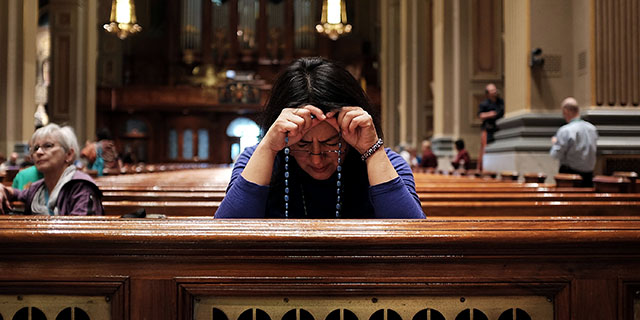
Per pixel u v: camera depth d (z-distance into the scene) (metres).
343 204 1.44
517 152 6.20
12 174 4.34
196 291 0.93
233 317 0.95
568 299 0.96
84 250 0.92
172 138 20.75
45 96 22.41
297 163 1.42
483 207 2.38
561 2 6.35
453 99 10.06
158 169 10.46
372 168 1.29
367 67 21.17
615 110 5.86
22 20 9.32
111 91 19.62
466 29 9.77
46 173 2.10
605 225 0.98
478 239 0.92
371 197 1.30
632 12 5.92
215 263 0.94
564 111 4.91
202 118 20.80
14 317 1.02
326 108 1.25
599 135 5.76
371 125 1.27
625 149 5.68
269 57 22.00
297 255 0.93
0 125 9.10
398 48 15.44
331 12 8.93
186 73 21.95
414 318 1.07
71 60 12.79
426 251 0.94
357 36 21.64
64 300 0.95
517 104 6.59
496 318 0.97
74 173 2.11
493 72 9.74
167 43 21.78
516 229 0.95
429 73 12.54
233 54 21.84
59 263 0.93
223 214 1.26
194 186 3.62
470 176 5.91
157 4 21.97
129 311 0.93
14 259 0.93
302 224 0.95
